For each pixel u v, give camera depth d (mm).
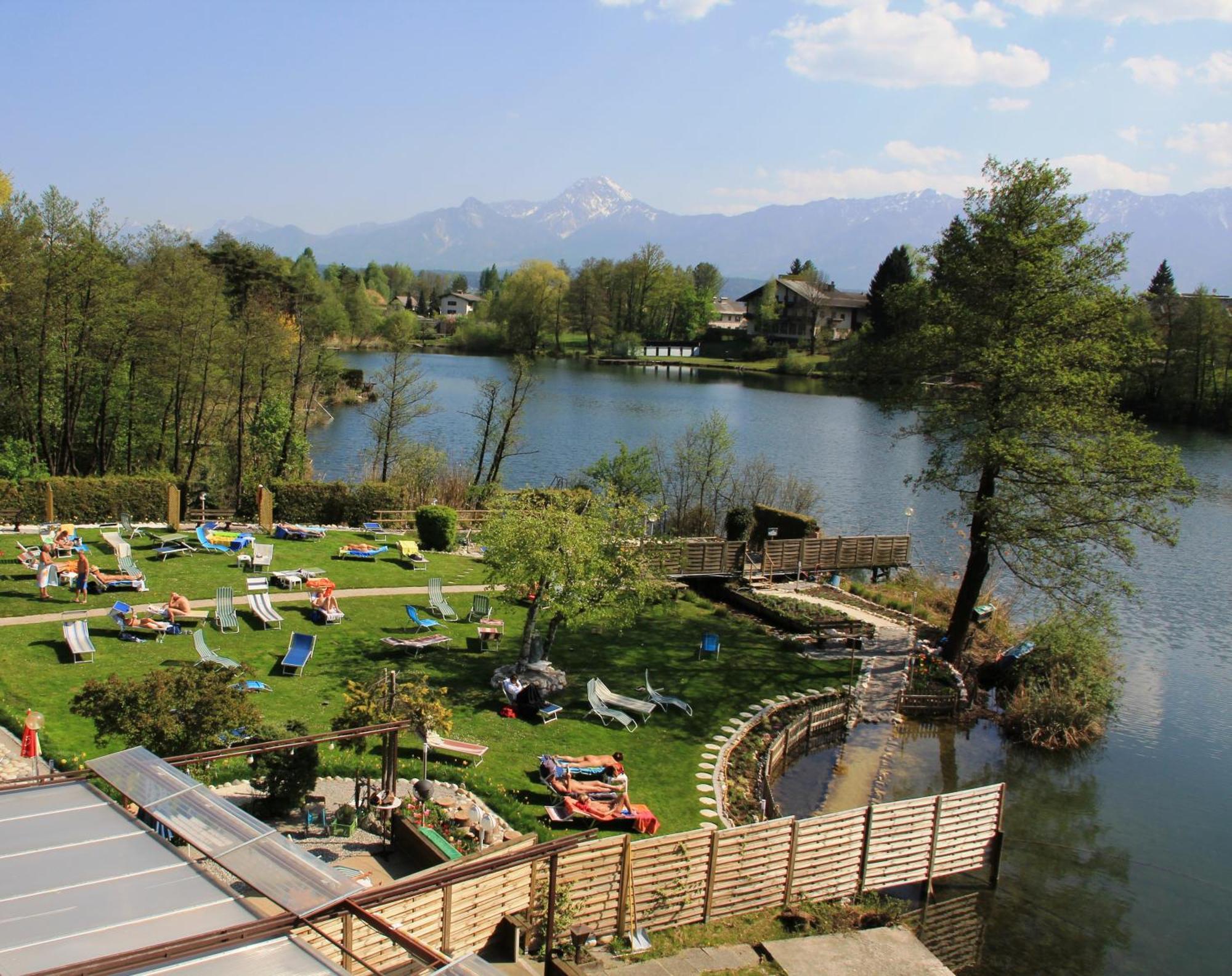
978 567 32062
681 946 14805
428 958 7504
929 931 17734
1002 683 31594
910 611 37031
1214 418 96188
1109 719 30391
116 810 9727
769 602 35688
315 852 15047
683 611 34719
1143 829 23109
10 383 45438
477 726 22234
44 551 29000
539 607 25266
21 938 7320
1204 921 19062
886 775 24516
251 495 42375
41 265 41688
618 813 18203
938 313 32156
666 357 156125
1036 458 29516
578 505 28797
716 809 19812
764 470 58500
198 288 48562
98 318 43938
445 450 65125
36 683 20734
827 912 16703
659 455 64188
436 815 16281
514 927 13242
